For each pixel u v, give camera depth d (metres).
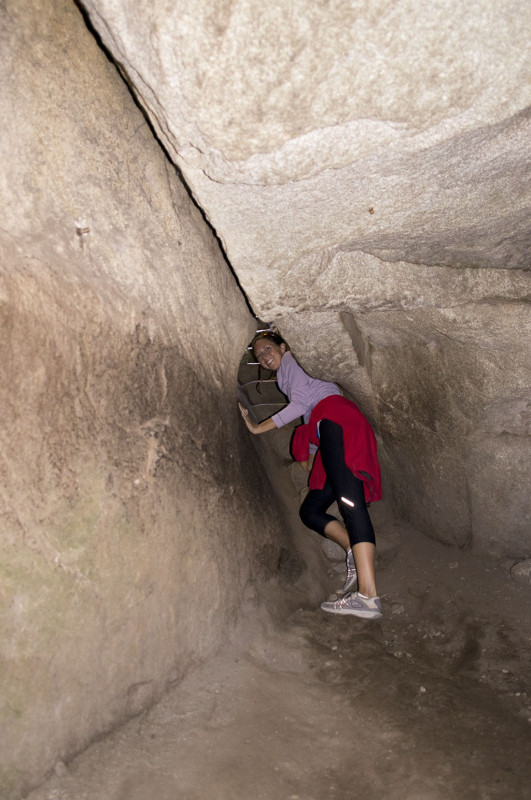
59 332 1.89
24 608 1.71
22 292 1.78
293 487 3.84
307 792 1.84
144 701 2.07
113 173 2.11
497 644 2.64
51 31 1.89
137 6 1.62
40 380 1.82
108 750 1.91
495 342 2.89
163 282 2.35
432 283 2.77
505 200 2.27
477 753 1.98
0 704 1.65
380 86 1.75
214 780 1.86
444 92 1.77
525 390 2.96
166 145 2.08
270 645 2.55
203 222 2.64
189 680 2.25
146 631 2.10
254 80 1.72
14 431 1.73
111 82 2.12
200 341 2.61
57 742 1.79
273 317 2.82
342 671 2.48
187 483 2.38
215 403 2.72
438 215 2.32
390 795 1.83
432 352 3.11
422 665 2.54
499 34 1.66
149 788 1.81
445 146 1.94
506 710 2.20
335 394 3.24
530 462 3.09
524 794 1.80
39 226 1.85
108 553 1.96
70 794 1.74
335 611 2.89
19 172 1.78
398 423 3.47
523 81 1.75
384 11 1.60
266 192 2.12
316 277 2.61
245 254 2.44
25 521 1.73
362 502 2.99
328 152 1.92
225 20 1.61
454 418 3.19
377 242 2.49
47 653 1.76
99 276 2.05
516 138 1.96
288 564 3.08
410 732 2.09
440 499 3.45
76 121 1.96
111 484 2.01
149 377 2.26
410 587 3.23
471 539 3.37
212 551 2.46
